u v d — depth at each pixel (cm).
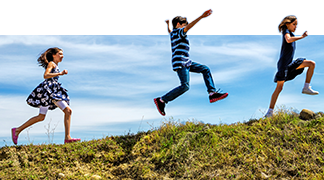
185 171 450
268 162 436
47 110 573
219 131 554
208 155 479
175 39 584
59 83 590
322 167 410
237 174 418
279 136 499
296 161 431
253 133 526
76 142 592
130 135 620
